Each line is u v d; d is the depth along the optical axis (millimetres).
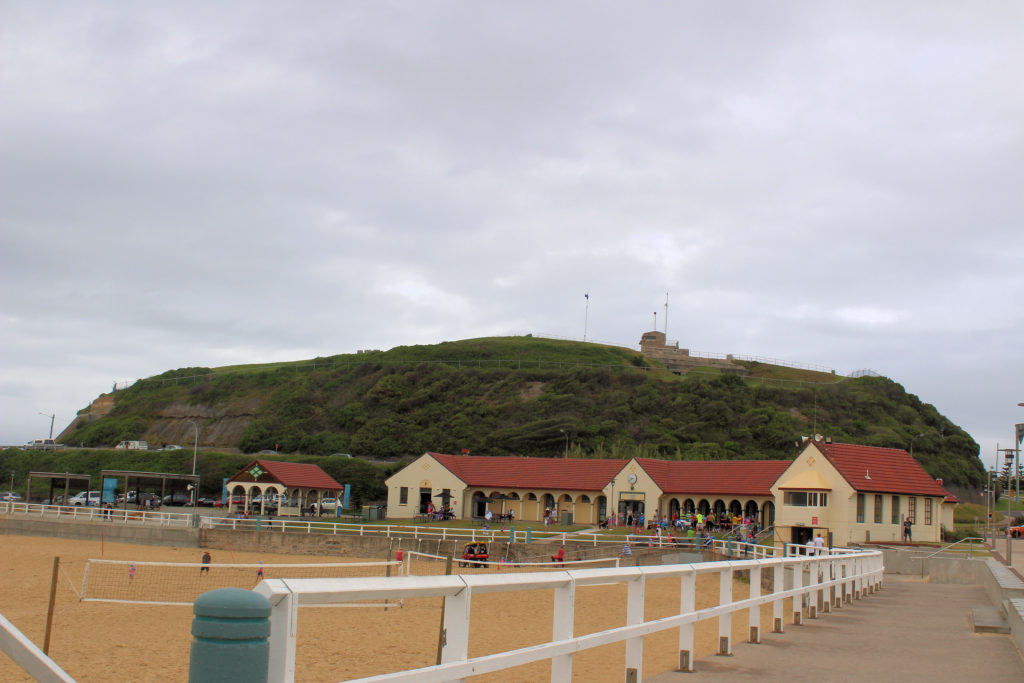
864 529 56250
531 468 74500
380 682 4746
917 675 10016
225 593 3559
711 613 10648
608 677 15062
